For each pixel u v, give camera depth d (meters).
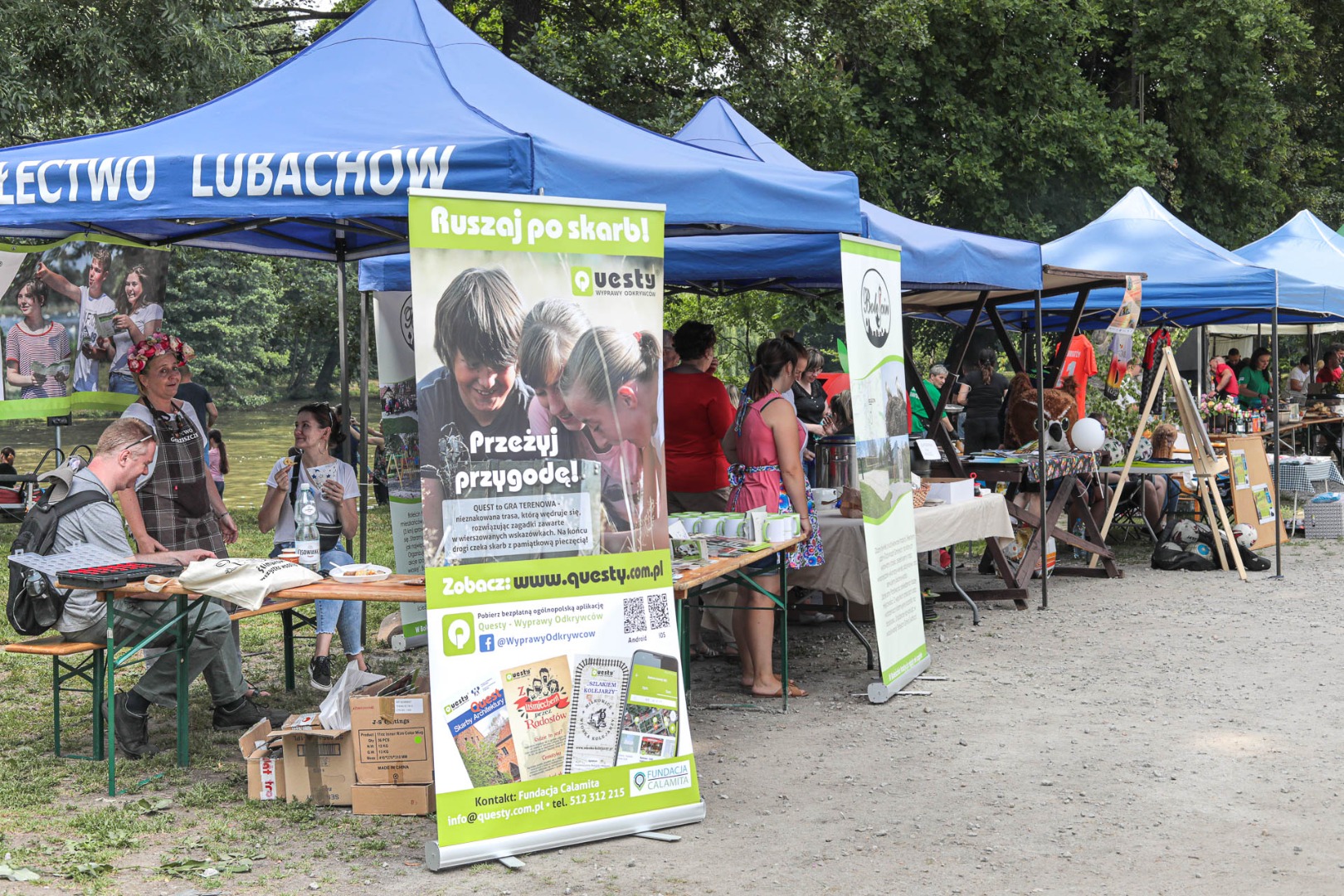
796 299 18.28
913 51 17.86
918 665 6.73
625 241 4.46
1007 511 8.53
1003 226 18.84
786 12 15.26
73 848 4.20
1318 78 25.55
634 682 4.45
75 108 13.65
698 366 7.47
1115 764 5.14
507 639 4.23
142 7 13.02
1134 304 9.27
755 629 6.35
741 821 4.52
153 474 5.80
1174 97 20.81
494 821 4.15
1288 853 4.12
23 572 5.07
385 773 4.62
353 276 18.53
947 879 3.93
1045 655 7.25
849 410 8.23
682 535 5.40
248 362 54.34
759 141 7.82
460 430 4.18
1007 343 10.00
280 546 6.39
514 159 4.38
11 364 8.80
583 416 4.39
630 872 4.04
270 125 4.94
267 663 7.27
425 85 5.16
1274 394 9.96
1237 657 7.09
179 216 4.62
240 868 4.04
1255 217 22.20
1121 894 3.79
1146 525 11.66
